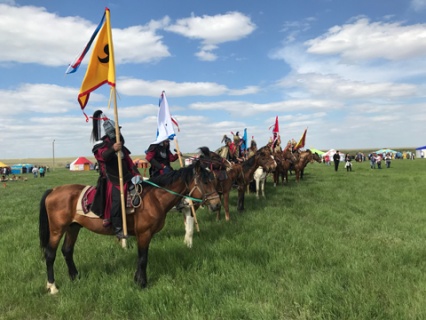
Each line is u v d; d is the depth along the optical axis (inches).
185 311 184.7
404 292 195.5
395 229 357.4
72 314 191.5
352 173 1229.1
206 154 408.2
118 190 221.5
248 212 451.8
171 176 238.7
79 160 3294.8
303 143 1016.2
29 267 259.6
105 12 239.3
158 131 341.4
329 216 421.7
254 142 617.9
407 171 1336.1
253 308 181.6
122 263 263.9
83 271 249.6
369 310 175.0
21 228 402.6
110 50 238.2
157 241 318.0
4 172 2576.3
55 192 232.5
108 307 201.0
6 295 213.0
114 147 212.7
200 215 440.5
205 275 231.5
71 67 239.5
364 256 263.3
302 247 288.5
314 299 187.2
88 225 226.8
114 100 224.7
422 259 261.9
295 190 686.5
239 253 270.8
